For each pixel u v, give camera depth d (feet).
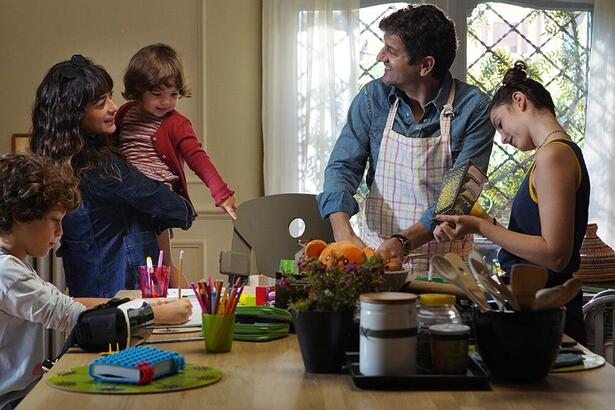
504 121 7.83
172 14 15.93
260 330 6.34
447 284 6.76
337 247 6.58
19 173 7.57
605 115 16.11
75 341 6.16
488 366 5.19
